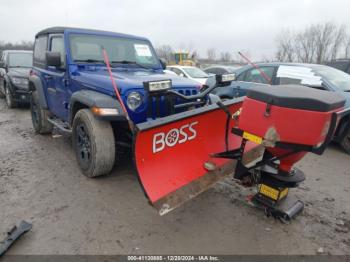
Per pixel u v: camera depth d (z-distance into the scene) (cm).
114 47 454
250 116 240
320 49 3159
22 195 327
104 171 362
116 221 282
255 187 354
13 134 574
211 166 285
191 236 263
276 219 291
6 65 899
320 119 208
